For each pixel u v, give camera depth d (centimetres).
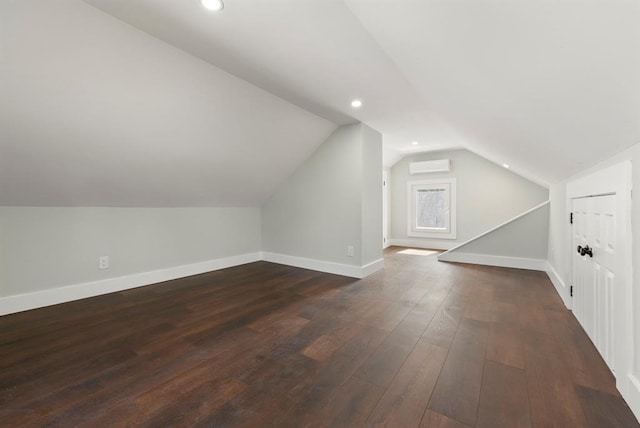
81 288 266
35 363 158
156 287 303
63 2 138
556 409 121
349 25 152
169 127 234
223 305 249
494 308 238
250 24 154
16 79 156
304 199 387
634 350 121
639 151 117
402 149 507
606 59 69
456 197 525
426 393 132
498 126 188
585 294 192
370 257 357
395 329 200
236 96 238
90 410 122
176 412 121
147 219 313
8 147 186
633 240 123
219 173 322
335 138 352
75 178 233
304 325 207
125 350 172
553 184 321
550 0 58
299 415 120
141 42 169
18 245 232
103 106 192
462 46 100
